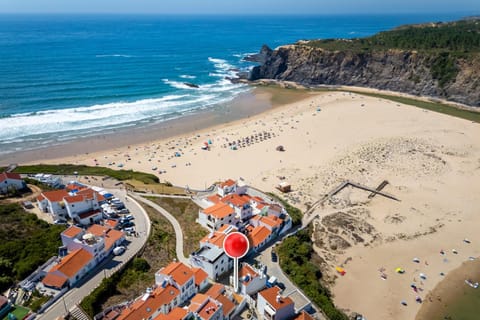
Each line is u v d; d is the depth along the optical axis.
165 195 79.62
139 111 146.38
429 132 123.94
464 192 87.81
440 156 105.31
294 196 85.00
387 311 54.31
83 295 47.81
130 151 109.94
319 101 166.62
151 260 57.12
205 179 93.25
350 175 94.62
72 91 163.38
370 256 65.81
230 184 78.50
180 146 114.06
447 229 74.19
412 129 127.06
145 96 167.12
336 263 63.59
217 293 49.34
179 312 44.28
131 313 42.88
